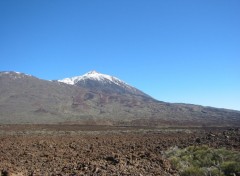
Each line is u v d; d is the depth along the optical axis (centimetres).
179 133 5200
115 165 1798
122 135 4809
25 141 3403
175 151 2336
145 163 1880
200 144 2906
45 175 1545
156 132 5703
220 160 1905
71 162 2008
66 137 4238
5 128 6750
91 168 1711
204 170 1670
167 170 1725
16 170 1647
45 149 2695
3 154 2344
